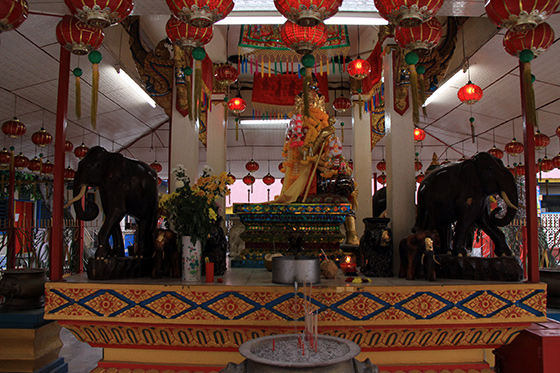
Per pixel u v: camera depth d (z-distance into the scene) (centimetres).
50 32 777
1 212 1327
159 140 1448
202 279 437
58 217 438
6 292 489
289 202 575
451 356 435
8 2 288
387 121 561
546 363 400
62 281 422
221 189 462
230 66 785
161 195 520
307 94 374
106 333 423
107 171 455
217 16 322
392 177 536
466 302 401
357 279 417
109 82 1012
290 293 394
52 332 520
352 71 759
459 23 779
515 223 884
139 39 707
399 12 317
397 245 523
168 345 421
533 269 418
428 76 732
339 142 587
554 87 916
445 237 486
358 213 921
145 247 475
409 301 397
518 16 316
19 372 478
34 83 921
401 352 431
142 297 404
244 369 262
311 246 545
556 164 1155
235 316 396
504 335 416
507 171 444
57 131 448
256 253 551
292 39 369
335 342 291
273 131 1427
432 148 1496
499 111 1100
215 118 934
